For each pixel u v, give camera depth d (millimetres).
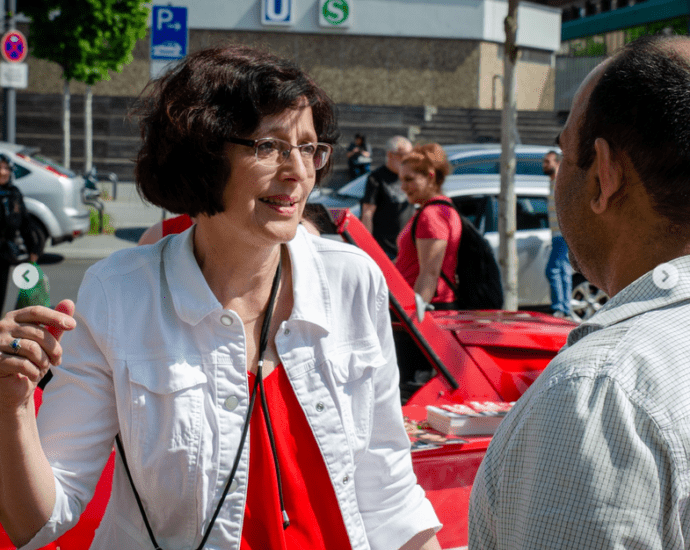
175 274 1456
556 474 988
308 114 1463
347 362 1525
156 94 1473
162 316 1434
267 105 1389
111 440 1438
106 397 1422
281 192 1428
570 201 1204
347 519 1468
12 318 1188
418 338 3023
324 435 1470
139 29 16766
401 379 3533
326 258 1582
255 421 1446
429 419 2750
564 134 1216
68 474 1373
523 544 1014
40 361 1188
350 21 23828
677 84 1054
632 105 1076
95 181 14273
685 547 958
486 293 4383
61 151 23344
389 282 3053
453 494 2562
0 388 1196
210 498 1397
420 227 4359
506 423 1123
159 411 1395
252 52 1445
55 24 16281
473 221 7590
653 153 1061
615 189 1110
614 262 1156
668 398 970
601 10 30688
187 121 1371
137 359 1403
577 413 991
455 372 3064
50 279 10516
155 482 1390
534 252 8023
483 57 24922
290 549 1420
